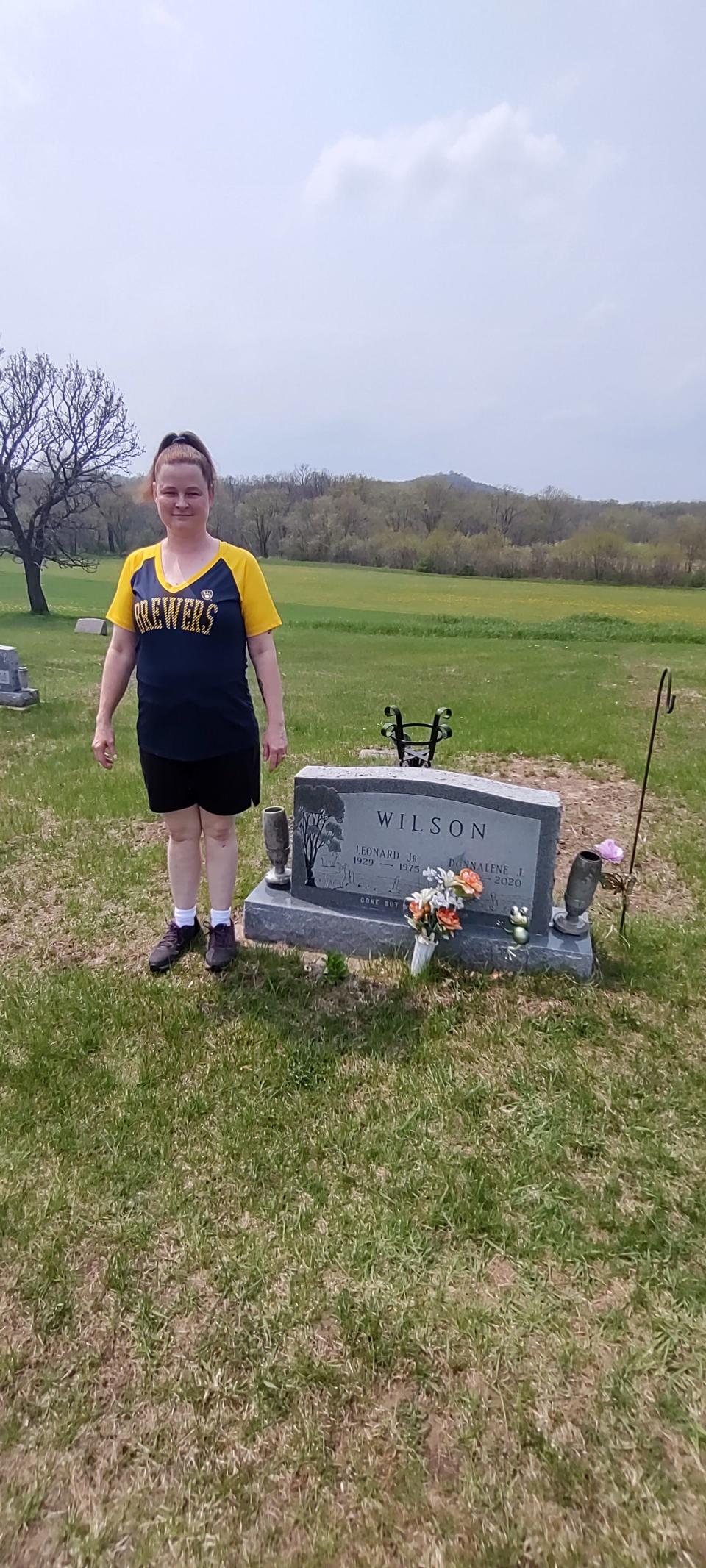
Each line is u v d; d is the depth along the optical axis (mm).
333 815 3646
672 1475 1714
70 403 29938
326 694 12039
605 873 4508
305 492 62281
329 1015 3232
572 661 17078
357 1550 1593
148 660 3053
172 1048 3041
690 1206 2354
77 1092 2811
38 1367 1940
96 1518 1648
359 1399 1857
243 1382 1896
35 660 15930
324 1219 2320
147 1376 1912
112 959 3744
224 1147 2564
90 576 48156
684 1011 3328
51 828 5559
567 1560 1580
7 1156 2539
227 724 3109
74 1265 2186
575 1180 2457
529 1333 2006
